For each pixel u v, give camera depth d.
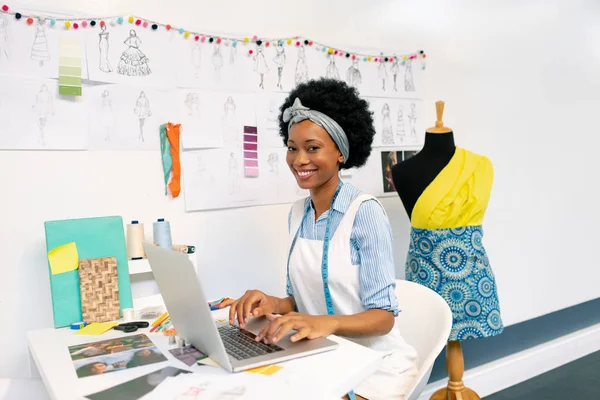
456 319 1.83
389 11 2.34
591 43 3.21
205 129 1.82
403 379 1.24
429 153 1.93
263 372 0.90
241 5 1.91
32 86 1.54
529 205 2.88
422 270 1.88
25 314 1.55
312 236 1.37
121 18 1.65
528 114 2.86
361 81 2.23
